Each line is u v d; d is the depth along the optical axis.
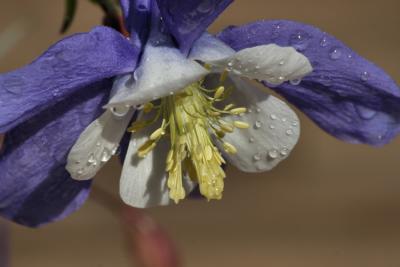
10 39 0.33
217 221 0.44
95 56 0.26
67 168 0.27
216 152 0.27
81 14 0.44
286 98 0.28
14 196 0.27
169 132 0.28
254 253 0.44
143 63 0.26
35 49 0.44
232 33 0.27
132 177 0.28
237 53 0.26
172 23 0.26
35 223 0.28
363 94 0.27
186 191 0.28
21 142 0.27
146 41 0.27
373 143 0.28
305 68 0.26
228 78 0.28
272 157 0.28
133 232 0.33
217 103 0.28
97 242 0.43
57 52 0.26
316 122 0.28
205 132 0.27
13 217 0.28
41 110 0.27
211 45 0.27
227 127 0.28
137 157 0.27
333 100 0.28
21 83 0.26
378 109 0.28
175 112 0.27
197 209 0.44
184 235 0.44
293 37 0.27
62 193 0.28
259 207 0.44
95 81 0.27
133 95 0.26
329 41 0.27
